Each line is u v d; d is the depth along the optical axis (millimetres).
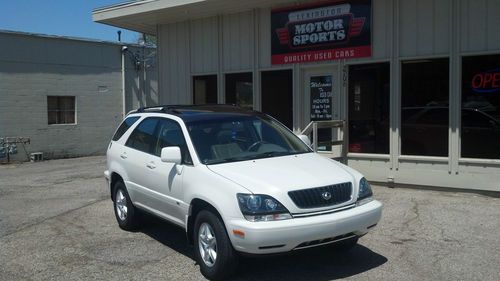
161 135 6805
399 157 10133
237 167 5660
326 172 5578
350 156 10812
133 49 23078
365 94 10648
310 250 5180
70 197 10664
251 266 5801
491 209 8141
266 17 12109
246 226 4949
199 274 5648
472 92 9344
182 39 13891
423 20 9781
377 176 10469
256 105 12352
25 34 19578
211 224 5367
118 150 7781
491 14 9078
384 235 6875
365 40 10492
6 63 19125
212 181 5477
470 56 9336
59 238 7363
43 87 20234
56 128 20719
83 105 21562
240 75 12758
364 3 10438
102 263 6148
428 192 9625
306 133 10203
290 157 6121
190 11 12586
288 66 11773
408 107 10078
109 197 10477
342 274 5504
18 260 6391
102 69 22109
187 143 6133
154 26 14734
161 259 6234
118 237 7309
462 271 5492
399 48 10086
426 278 5320
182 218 6008
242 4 11797
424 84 9883
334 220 5098
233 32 12750
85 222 8289
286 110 11938
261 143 6418
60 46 20672
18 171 16375
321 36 11148
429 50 9750
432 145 9836
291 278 5414
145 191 6855
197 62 13578
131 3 12938
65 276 5738
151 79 23922
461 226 7215
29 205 9914
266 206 5004
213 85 13375
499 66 9070
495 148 9148
